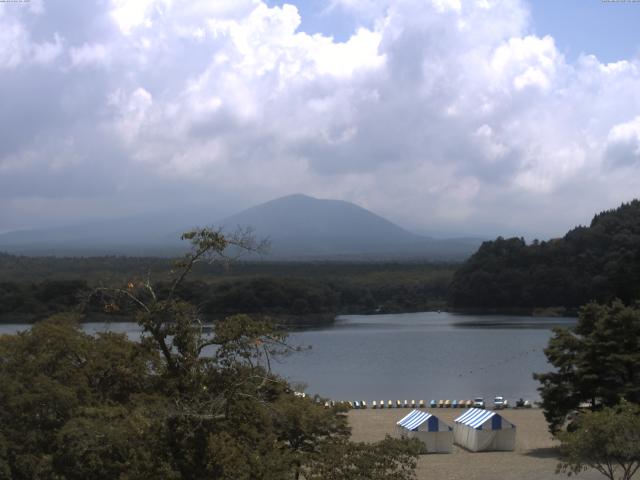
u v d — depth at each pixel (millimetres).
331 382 101062
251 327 25312
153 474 22547
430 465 50031
